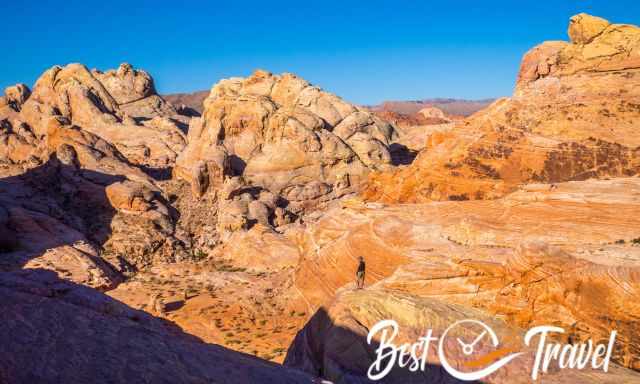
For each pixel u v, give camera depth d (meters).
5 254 62.88
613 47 50.47
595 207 35.03
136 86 127.06
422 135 103.50
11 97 119.12
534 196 38.28
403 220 43.22
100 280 60.56
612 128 46.38
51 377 9.37
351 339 17.61
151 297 54.53
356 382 16.20
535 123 50.06
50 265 61.12
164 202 83.81
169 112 129.62
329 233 49.66
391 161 93.44
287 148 86.31
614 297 22.69
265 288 51.69
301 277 48.22
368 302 19.14
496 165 49.69
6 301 11.76
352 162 88.19
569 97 50.09
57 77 114.38
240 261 67.44
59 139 90.88
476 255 30.95
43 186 83.69
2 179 86.38
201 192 84.19
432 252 36.28
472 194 49.38
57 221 71.62
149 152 100.50
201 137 91.50
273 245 67.19
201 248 75.38
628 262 26.44
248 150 89.19
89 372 9.80
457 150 52.59
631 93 47.97
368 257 41.59
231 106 91.38
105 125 106.00
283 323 43.62
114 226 76.44
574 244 32.50
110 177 84.25
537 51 55.16
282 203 82.00
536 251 25.30
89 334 11.24
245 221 74.25
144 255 72.00
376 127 100.12
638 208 33.50
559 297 24.03
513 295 25.30
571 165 46.12
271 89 99.25
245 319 45.53
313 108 95.56
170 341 12.18
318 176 86.12
